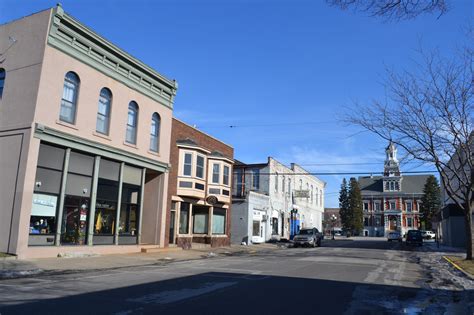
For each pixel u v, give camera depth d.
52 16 18.34
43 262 16.39
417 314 8.99
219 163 31.97
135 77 23.80
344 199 97.12
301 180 55.25
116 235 22.16
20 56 18.64
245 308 8.91
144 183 25.34
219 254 25.94
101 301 9.11
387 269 18.03
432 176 91.25
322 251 30.62
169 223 26.64
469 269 18.12
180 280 12.82
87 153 20.42
